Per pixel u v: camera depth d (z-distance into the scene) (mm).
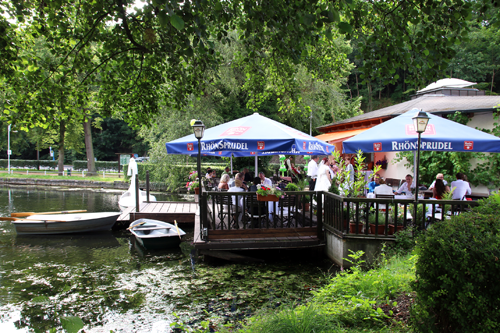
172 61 5359
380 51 4406
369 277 4938
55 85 5414
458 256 2875
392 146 7574
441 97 16859
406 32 4344
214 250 7844
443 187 8156
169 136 22219
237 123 9375
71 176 32344
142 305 5738
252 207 8109
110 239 11219
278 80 7430
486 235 2893
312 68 7656
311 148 8422
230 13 4434
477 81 42000
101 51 5898
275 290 6062
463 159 12898
